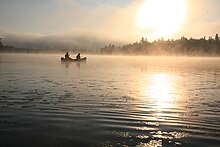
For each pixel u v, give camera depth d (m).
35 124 11.34
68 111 13.81
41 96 18.11
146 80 30.84
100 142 9.31
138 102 16.73
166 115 13.40
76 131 10.49
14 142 9.22
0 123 11.40
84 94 19.31
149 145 9.09
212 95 19.91
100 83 26.41
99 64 69.81
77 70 44.84
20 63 67.06
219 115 13.49
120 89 22.42
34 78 29.98
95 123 11.67
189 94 20.41
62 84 24.86
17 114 12.98
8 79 28.50
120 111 14.05
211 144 9.24
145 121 12.16
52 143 9.16
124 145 9.07
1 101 16.20
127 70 48.19
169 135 10.17
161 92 21.23
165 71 47.50
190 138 9.84
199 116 13.25
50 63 69.50
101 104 15.81
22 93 19.25
